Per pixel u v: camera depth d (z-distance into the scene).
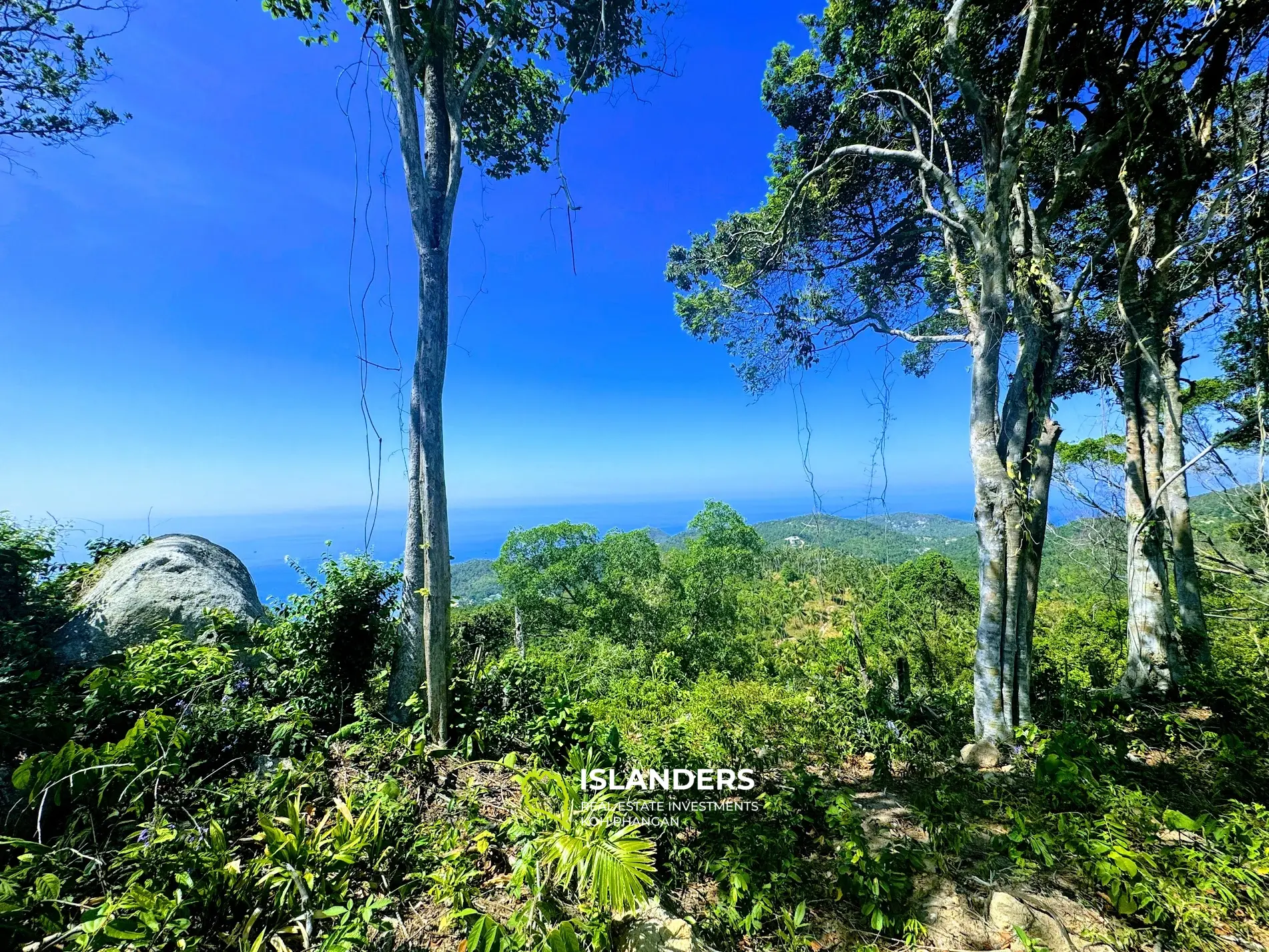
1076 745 4.20
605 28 5.70
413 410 4.79
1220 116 5.95
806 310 9.21
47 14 5.62
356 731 4.25
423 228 4.71
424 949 2.51
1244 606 9.61
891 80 6.66
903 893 2.87
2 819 2.86
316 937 2.43
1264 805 3.54
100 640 5.35
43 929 2.13
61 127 6.13
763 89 8.09
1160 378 6.77
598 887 2.45
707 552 22.12
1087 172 5.59
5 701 3.70
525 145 7.52
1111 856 2.77
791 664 11.66
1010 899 2.74
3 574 5.33
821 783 4.11
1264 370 5.67
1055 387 9.32
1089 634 11.21
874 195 8.31
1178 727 4.70
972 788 4.30
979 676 5.42
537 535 23.05
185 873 2.43
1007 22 5.52
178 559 6.18
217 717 3.89
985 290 5.47
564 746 4.52
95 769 2.79
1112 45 5.75
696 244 9.70
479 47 5.89
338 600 4.96
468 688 5.11
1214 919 2.48
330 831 2.93
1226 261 5.63
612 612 21.30
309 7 5.32
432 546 4.57
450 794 3.85
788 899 2.93
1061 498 10.08
